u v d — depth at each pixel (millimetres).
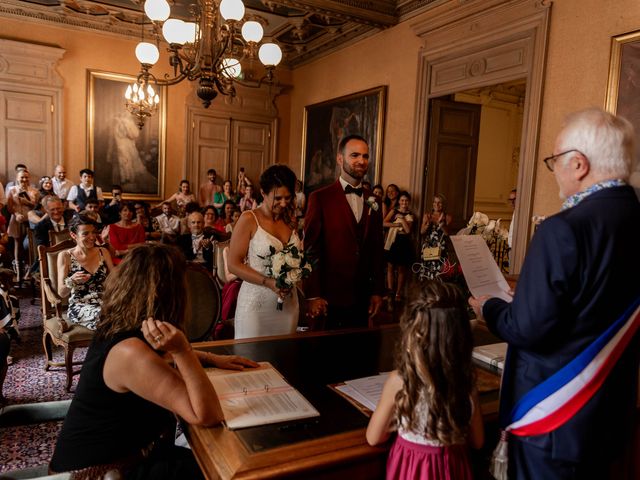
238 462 1196
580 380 1228
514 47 5188
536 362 1284
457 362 1235
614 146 1229
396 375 1300
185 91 9273
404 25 6930
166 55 9055
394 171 7180
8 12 7785
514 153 9500
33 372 3723
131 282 1457
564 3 4695
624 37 4145
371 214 2793
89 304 3580
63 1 7578
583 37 4520
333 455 1253
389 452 1324
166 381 1364
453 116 6711
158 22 3926
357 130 7957
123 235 5711
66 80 8328
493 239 3953
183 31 3955
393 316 5754
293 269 2311
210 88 4047
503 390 1364
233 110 9688
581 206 1229
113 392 1422
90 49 8453
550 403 1248
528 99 5023
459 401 1231
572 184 1300
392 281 6934
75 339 3375
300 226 6785
